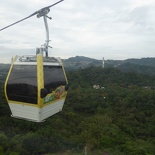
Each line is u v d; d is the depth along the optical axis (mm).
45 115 8875
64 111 58875
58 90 9133
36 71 8273
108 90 89500
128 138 44031
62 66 9703
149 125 58188
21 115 8977
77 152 32219
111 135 43062
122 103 74750
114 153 34594
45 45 8711
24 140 33969
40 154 32406
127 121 59656
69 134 41625
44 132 38531
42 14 8359
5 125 40781
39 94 8047
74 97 80188
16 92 8688
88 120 53781
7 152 30297
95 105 73688
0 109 46625
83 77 113438
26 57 8711
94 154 33219
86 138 39312
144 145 41625
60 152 32719
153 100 75438
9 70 9078
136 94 80188
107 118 56469
